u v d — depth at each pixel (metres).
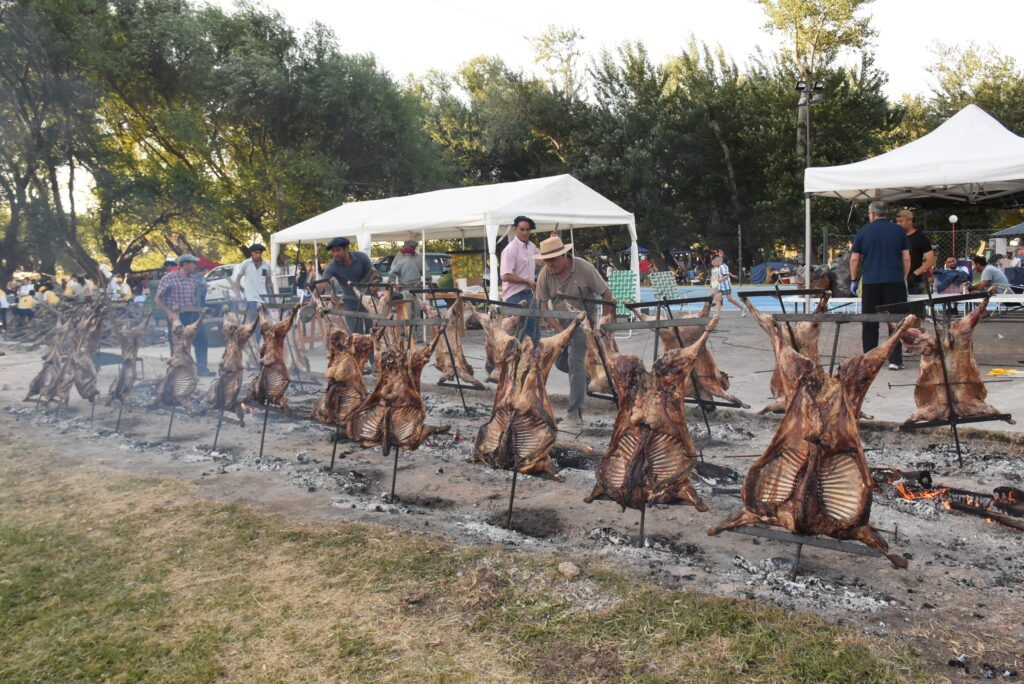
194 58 28.30
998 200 16.02
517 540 4.87
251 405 7.20
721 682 3.13
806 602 3.79
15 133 26.39
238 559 4.64
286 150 29.83
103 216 29.25
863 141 35.22
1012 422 5.64
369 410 5.88
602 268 39.78
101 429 8.77
